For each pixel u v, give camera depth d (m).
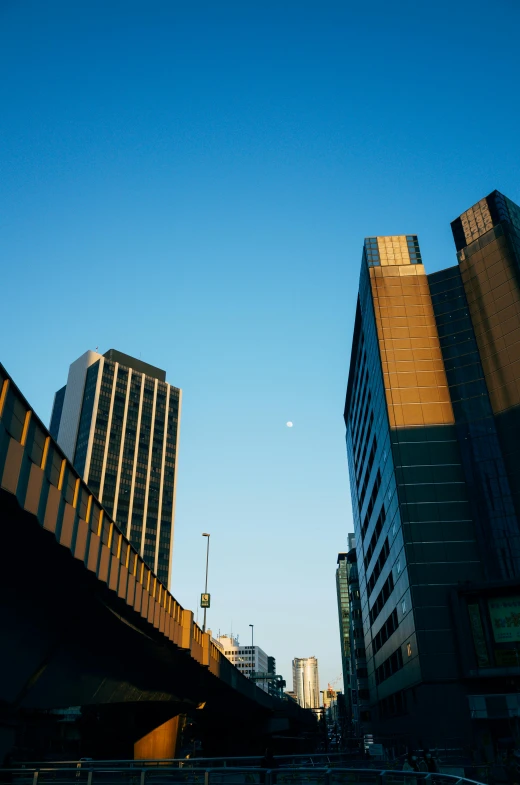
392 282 72.88
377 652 82.94
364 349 82.56
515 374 62.97
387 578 70.56
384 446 68.19
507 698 38.38
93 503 24.94
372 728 90.44
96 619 28.55
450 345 68.00
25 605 22.73
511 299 65.94
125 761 21.42
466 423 63.47
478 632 52.78
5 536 19.53
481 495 59.47
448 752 45.16
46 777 20.02
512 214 72.69
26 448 18.52
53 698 28.80
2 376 16.84
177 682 47.81
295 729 111.69
